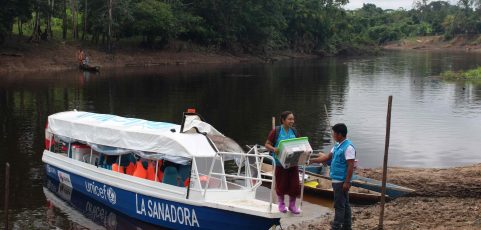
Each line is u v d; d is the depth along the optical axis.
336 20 121.31
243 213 11.24
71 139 16.00
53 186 16.30
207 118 29.64
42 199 15.11
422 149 22.77
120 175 13.91
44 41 61.44
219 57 81.25
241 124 27.84
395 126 28.20
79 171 15.38
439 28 165.00
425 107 35.38
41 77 48.84
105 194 14.52
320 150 21.98
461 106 35.81
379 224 11.72
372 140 24.59
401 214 13.02
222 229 11.73
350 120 29.98
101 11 66.25
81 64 57.34
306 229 12.45
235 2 84.75
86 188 15.30
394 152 22.17
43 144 21.45
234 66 73.38
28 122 26.17
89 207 14.62
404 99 39.59
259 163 13.81
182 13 77.88
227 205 11.44
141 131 13.78
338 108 34.66
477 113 32.78
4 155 19.66
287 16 104.75
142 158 13.82
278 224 11.21
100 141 14.85
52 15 64.38
